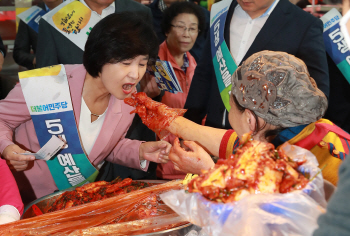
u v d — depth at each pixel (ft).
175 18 7.03
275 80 2.46
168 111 3.81
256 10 5.04
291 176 2.10
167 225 2.78
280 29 5.00
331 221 1.73
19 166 4.07
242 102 2.65
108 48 3.42
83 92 4.14
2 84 9.62
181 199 2.30
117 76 3.59
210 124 5.73
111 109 4.32
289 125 2.62
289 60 2.58
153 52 3.72
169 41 7.35
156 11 9.02
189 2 7.30
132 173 5.57
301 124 2.62
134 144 4.67
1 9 10.03
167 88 4.99
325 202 2.10
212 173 2.15
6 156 3.92
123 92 3.78
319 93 2.53
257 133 2.72
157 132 3.92
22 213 3.28
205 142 3.60
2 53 7.59
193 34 7.15
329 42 6.02
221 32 5.62
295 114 2.51
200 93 6.00
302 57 4.91
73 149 4.19
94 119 4.32
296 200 2.01
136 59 3.57
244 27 5.40
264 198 2.03
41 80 4.00
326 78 4.79
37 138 4.25
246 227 2.00
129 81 3.63
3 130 4.15
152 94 6.05
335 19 5.97
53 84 4.01
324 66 4.84
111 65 3.54
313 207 1.99
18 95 4.15
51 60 6.29
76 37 6.34
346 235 1.66
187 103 6.05
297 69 2.54
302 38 4.92
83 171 4.37
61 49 6.34
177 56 7.47
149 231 2.74
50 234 2.78
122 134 4.67
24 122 4.40
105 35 3.43
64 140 4.14
